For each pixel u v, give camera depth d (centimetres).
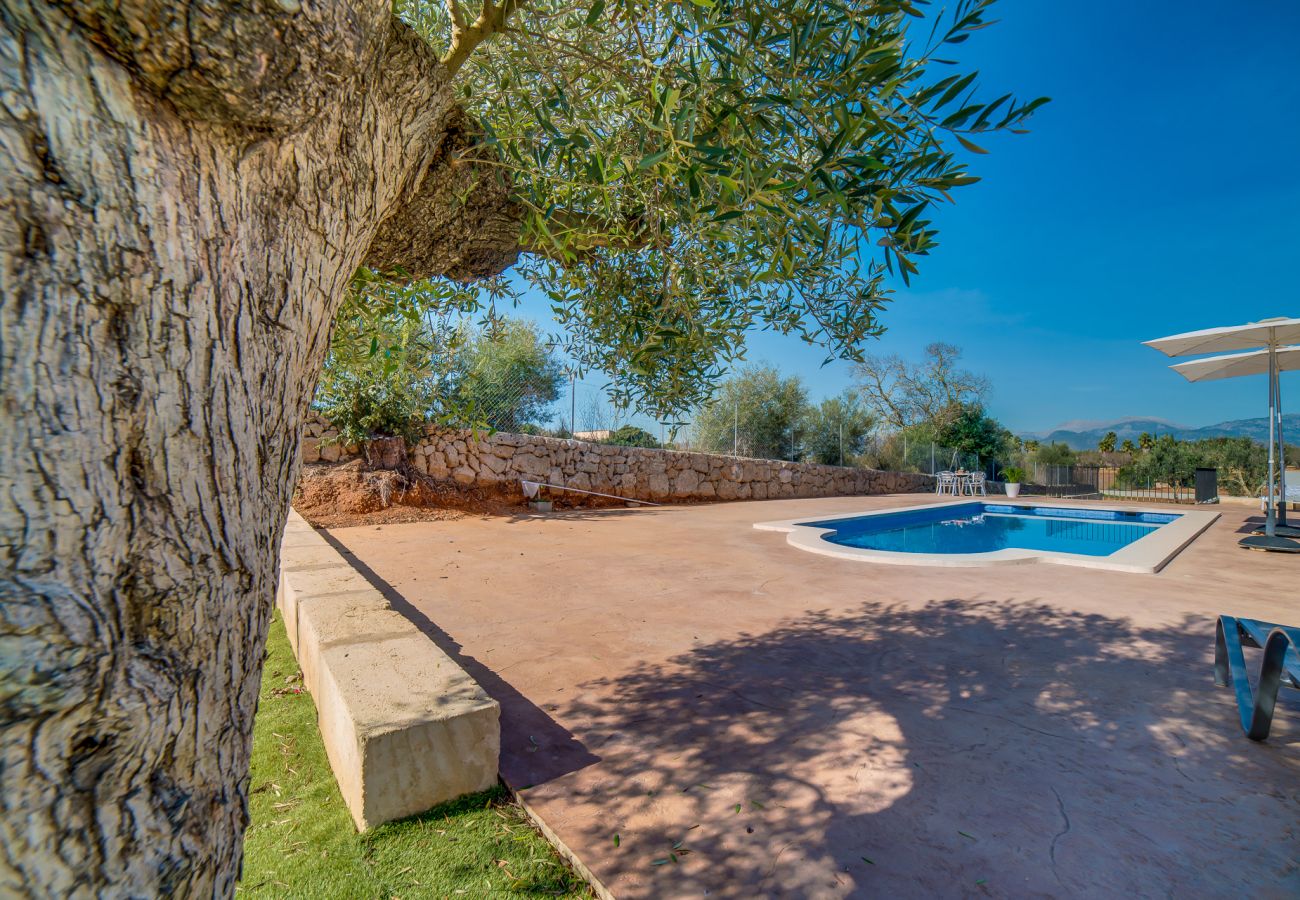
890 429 2197
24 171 50
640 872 169
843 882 166
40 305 51
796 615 423
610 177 146
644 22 145
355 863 172
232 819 74
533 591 485
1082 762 228
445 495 978
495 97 179
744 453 1695
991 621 409
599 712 269
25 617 48
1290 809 199
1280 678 241
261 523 79
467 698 212
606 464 1216
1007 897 161
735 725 257
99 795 54
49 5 52
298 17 65
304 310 87
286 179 79
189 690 66
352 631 272
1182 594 482
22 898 47
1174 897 161
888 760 229
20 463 49
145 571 61
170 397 63
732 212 134
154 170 61
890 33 140
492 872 171
